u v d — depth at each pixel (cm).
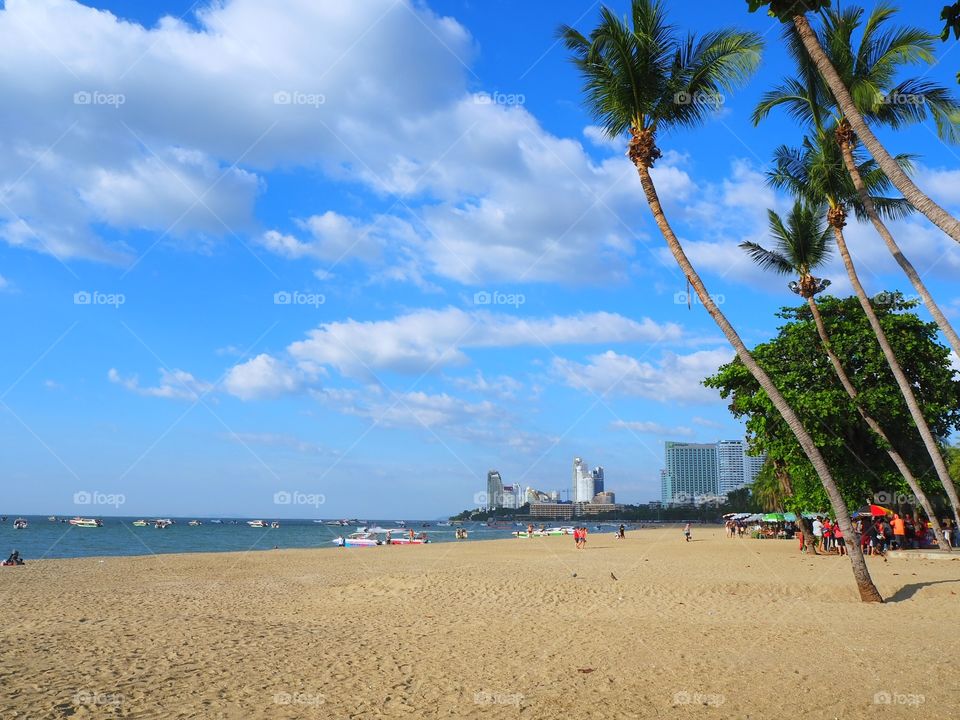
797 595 1822
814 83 2222
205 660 1075
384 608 1755
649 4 1742
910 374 3092
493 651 1173
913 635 1247
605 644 1223
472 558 3584
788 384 3139
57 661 1034
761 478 6122
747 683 936
